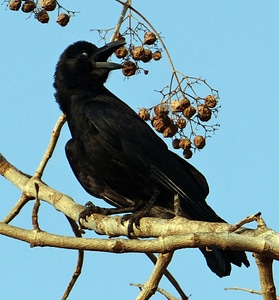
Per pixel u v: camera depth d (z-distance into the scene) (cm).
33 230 800
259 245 777
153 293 889
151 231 997
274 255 778
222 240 778
